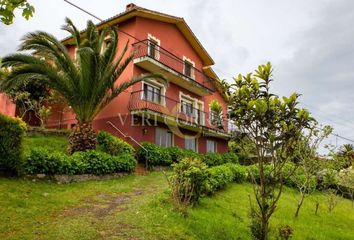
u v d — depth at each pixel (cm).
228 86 494
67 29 1267
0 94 2138
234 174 1432
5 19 339
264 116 453
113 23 1986
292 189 1590
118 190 1021
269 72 462
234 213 882
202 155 2030
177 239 595
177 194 802
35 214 673
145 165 1602
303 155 1073
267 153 491
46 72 1197
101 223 648
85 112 1338
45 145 1397
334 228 969
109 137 1531
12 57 1134
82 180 1110
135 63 1833
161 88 2055
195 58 2497
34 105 1895
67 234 568
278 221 908
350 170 1528
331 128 1100
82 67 1255
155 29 2073
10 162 915
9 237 529
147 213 722
